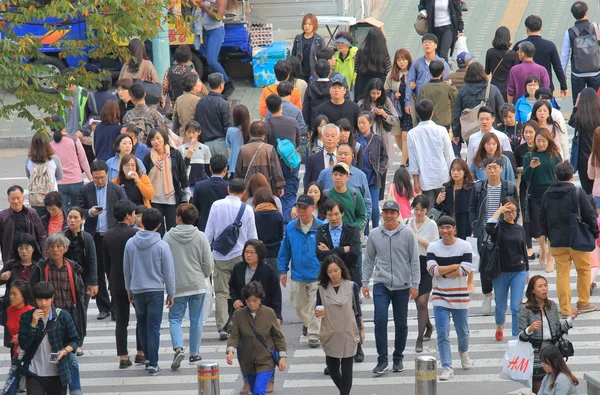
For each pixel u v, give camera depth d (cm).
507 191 4425
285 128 5222
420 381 3300
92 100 5991
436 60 5884
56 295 3925
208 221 4356
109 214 4625
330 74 5884
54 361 3531
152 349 4116
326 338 3728
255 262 3894
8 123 7756
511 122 5353
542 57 6388
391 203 3950
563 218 4388
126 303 4206
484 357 4178
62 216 4581
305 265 4225
